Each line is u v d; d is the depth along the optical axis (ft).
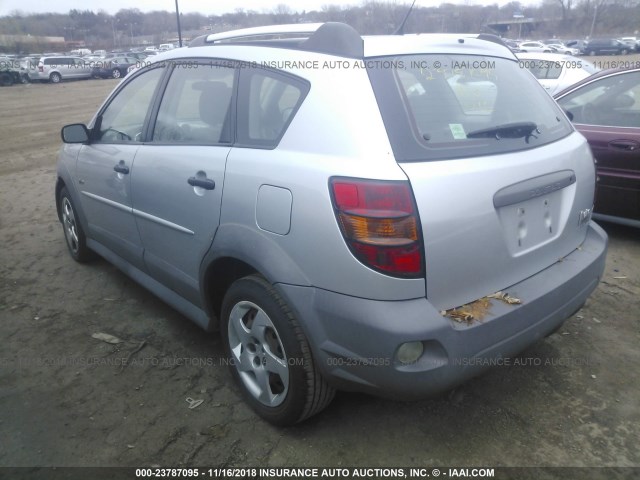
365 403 8.90
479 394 9.09
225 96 9.00
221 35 10.57
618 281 13.15
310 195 7.00
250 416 8.70
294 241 7.22
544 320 7.77
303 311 7.20
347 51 7.57
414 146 6.94
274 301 7.64
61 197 14.97
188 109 9.77
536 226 7.99
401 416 8.60
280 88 8.06
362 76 7.25
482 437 8.15
